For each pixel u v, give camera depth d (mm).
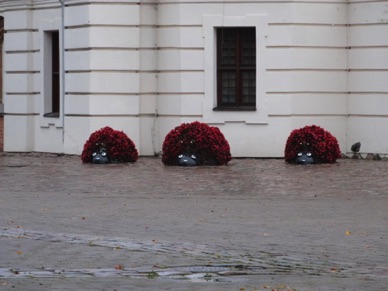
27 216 19219
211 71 31656
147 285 13016
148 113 32219
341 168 28266
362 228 17672
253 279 13406
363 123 31812
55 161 30938
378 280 13305
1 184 24672
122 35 31875
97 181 25203
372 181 24984
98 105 31859
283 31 31344
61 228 17766
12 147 35094
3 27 36750
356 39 31812
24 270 14078
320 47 31625
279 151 31516
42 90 34281
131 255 15141
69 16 32656
